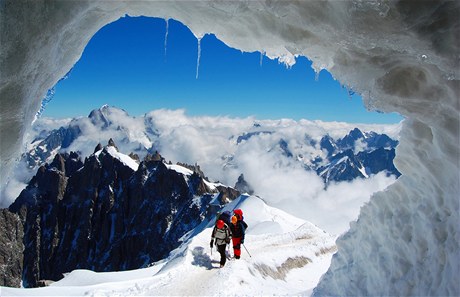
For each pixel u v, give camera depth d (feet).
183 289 47.93
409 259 31.63
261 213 173.47
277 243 80.33
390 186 36.09
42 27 16.69
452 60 18.42
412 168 31.40
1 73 15.80
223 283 48.37
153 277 54.34
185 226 520.42
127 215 586.04
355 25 18.25
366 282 37.17
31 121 20.61
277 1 18.66
